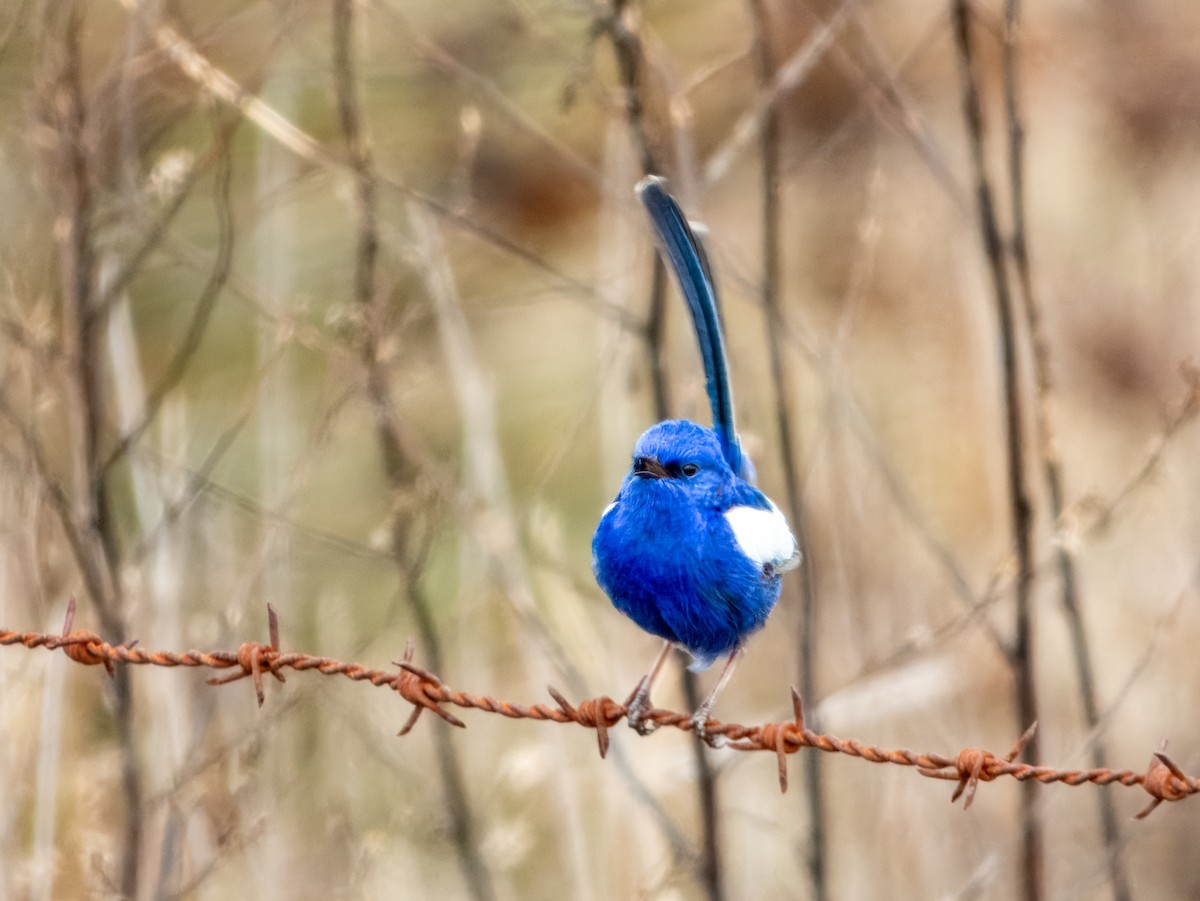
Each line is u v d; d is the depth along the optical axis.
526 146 18.64
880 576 13.35
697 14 20.14
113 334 12.70
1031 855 11.96
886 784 13.04
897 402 18.20
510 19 14.01
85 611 12.32
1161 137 19.92
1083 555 15.09
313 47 14.41
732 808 12.44
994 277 11.95
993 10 19.58
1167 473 15.02
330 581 15.91
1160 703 14.62
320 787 13.95
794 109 19.05
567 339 19.84
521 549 13.16
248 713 12.71
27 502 11.85
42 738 11.77
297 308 13.67
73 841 12.59
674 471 8.87
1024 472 11.87
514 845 13.03
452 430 15.84
